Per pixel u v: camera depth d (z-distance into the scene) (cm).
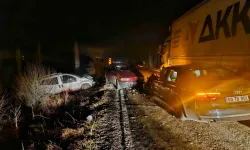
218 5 725
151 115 704
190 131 540
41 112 880
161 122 625
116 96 1073
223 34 693
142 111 764
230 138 484
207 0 805
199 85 528
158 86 781
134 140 504
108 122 646
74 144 496
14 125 732
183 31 1077
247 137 482
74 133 577
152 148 457
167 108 683
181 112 572
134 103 902
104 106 859
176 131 546
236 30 625
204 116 500
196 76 588
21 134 650
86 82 1346
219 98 492
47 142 537
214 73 597
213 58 759
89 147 472
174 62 1240
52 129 655
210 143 465
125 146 473
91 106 896
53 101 1001
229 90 494
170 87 655
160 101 758
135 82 1252
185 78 594
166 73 727
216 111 489
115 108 821
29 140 581
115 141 502
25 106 949
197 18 897
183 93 558
